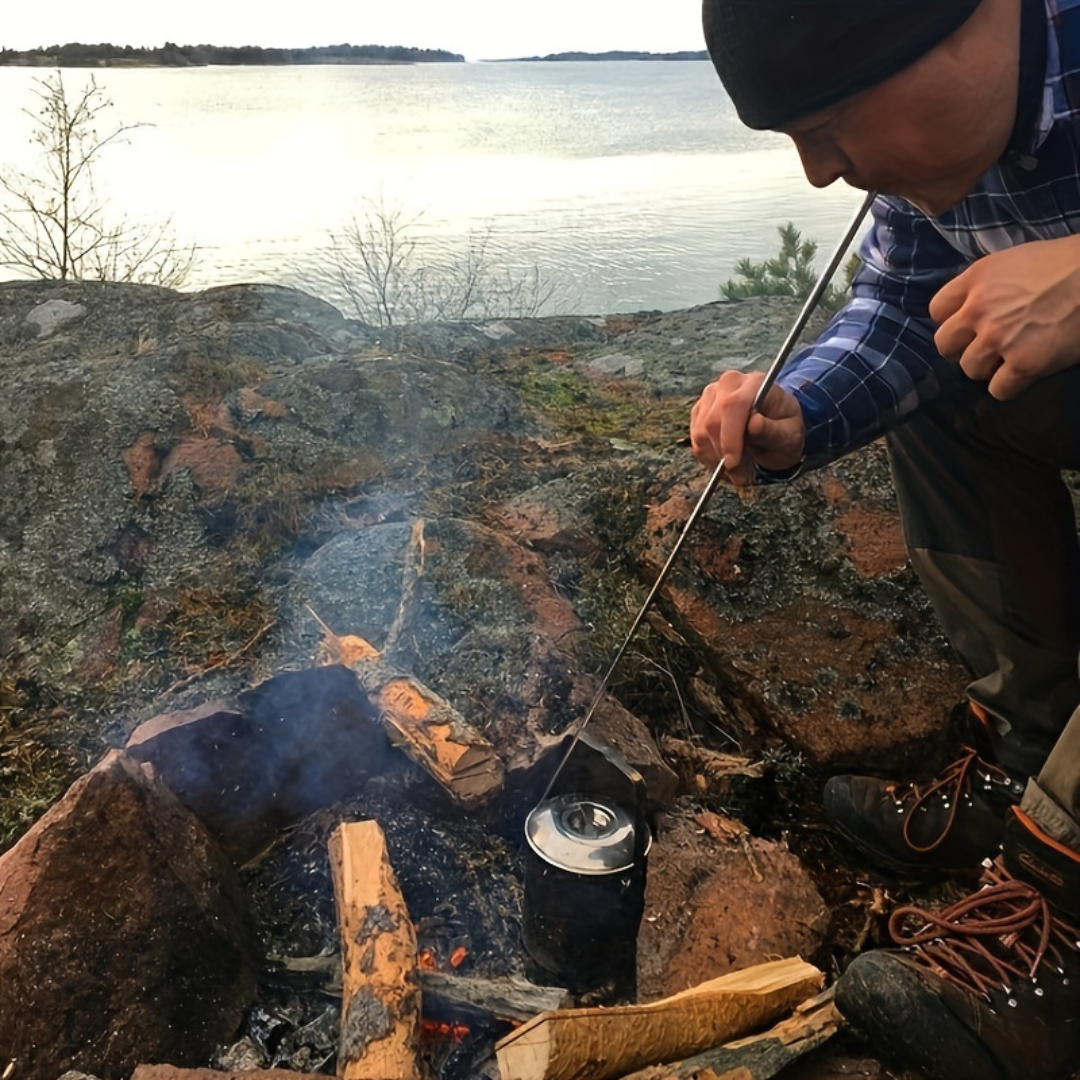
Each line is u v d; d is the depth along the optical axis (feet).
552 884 4.59
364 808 5.69
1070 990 4.10
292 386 8.50
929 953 4.29
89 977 4.27
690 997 4.10
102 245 18.22
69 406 8.19
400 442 8.35
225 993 4.62
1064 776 4.06
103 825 4.50
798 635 6.56
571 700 5.90
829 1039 4.29
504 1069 3.74
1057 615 5.01
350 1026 4.00
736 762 6.09
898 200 4.85
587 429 9.68
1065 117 3.59
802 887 5.05
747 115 3.57
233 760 5.35
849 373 4.98
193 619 6.75
